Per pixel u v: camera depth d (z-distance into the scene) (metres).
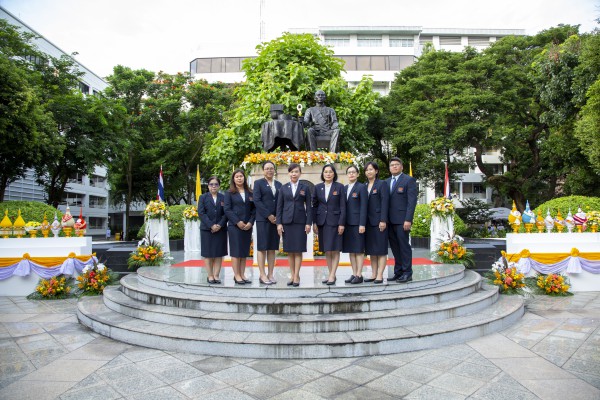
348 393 3.29
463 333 4.62
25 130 12.35
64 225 7.90
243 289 5.05
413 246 12.09
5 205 9.62
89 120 17.00
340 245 5.19
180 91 21.92
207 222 5.36
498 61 19.67
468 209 21.16
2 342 4.76
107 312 5.57
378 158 21.47
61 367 3.94
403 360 4.02
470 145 19.19
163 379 3.61
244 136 13.69
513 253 7.73
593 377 3.58
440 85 17.81
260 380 3.56
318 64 14.26
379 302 4.84
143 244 8.36
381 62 33.91
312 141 8.70
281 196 5.18
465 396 3.23
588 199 9.95
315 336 4.27
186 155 22.61
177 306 5.11
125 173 23.45
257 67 14.29
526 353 4.21
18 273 7.50
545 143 18.02
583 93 13.26
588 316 5.75
